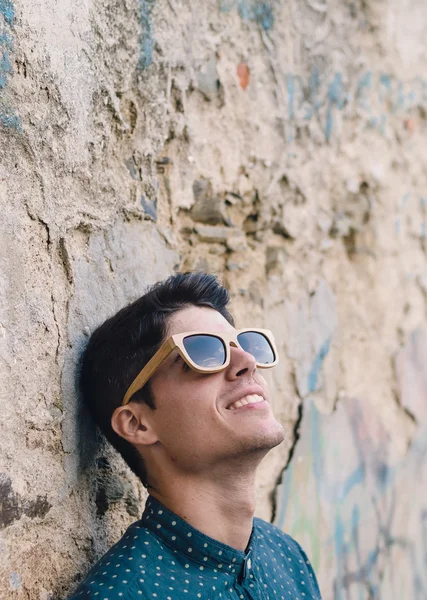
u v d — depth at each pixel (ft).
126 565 4.23
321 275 8.46
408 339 9.75
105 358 4.79
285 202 7.95
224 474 4.58
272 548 5.30
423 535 9.62
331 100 8.79
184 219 6.77
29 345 4.36
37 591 4.30
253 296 7.42
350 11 9.31
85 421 4.94
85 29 5.10
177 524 4.47
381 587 8.82
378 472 8.95
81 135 5.04
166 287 4.94
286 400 7.71
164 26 6.27
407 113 10.23
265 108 7.72
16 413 4.21
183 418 4.55
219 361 4.57
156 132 6.19
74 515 4.75
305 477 7.81
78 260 4.96
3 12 4.25
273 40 7.93
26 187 4.42
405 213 10.00
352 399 8.63
